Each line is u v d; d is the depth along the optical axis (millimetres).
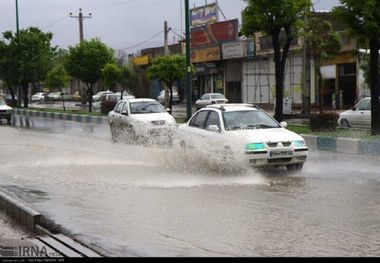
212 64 52469
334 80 40500
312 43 31234
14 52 52875
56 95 80562
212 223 7766
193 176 12250
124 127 20562
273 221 7820
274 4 21344
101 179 12070
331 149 17234
